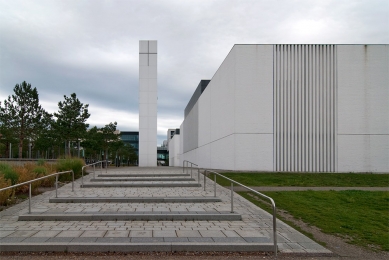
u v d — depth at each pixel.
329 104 22.59
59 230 7.29
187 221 8.40
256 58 22.73
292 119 22.55
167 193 12.26
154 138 32.41
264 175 19.19
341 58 22.73
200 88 40.44
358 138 22.50
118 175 16.84
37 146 39.50
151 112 32.47
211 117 31.14
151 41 32.81
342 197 12.38
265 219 8.76
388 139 22.52
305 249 6.50
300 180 17.48
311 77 22.69
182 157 61.22
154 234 7.01
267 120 22.53
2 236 6.77
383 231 8.18
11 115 30.56
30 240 6.46
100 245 6.18
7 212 9.18
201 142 37.28
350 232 8.02
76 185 14.52
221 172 20.94
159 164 108.25
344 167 22.36
